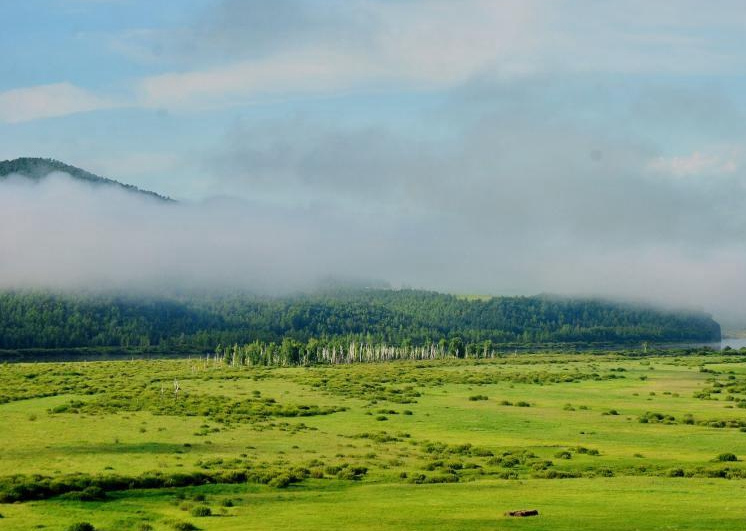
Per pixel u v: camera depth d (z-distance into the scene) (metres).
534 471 97.81
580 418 159.00
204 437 126.38
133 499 78.75
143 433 130.00
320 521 67.31
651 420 153.88
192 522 67.56
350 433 136.75
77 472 90.81
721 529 61.50
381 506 74.69
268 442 122.50
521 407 180.75
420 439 130.12
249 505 76.00
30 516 69.25
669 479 91.31
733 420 151.50
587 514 68.69
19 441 119.31
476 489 84.75
